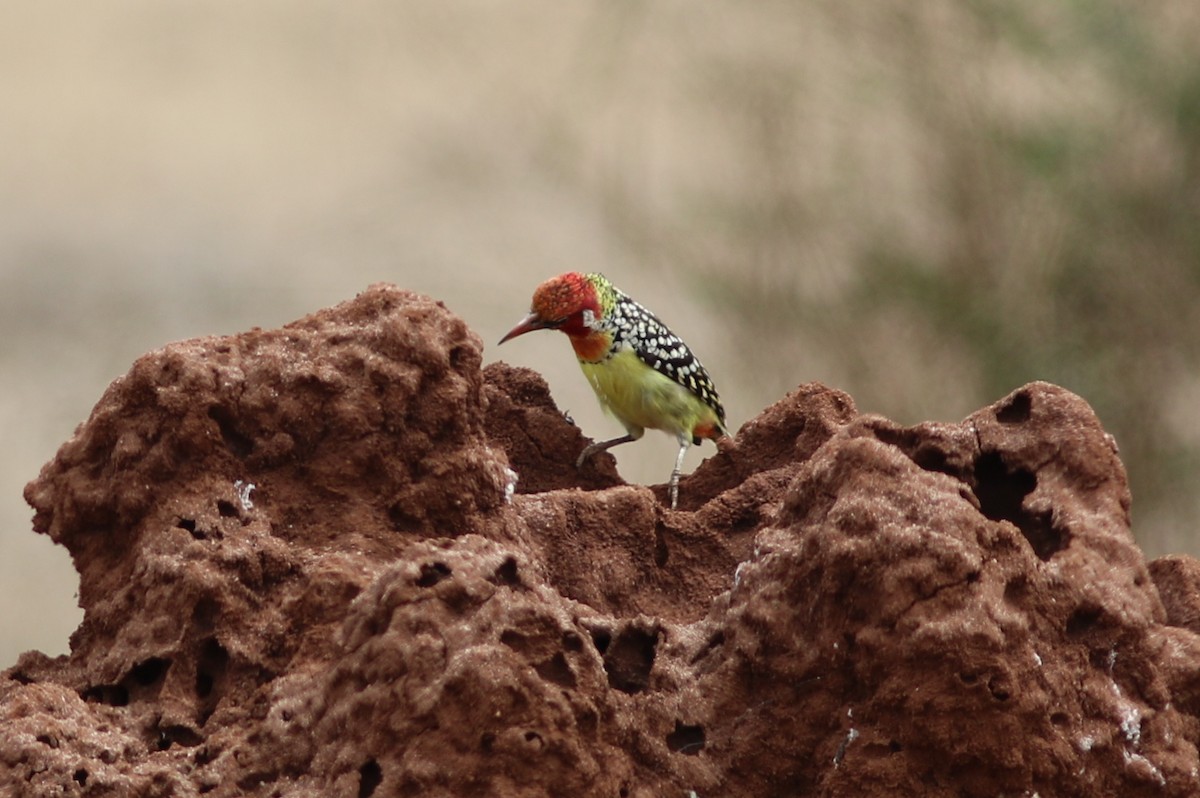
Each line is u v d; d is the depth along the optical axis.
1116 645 7.45
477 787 6.71
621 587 9.21
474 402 8.76
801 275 25.92
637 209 26.50
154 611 8.03
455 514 8.54
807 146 26.38
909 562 7.05
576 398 26.22
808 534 7.43
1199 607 8.05
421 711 6.73
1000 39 25.27
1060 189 24.31
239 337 8.70
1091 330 24.50
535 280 27.14
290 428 8.45
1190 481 24.17
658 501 10.59
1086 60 24.31
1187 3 24.33
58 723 7.45
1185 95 23.59
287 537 8.36
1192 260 24.12
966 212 25.25
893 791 7.05
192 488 8.29
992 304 24.52
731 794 7.35
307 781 7.09
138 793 7.18
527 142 27.53
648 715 7.38
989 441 8.19
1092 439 8.07
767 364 25.81
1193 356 24.30
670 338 14.44
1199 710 7.55
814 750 7.30
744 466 10.65
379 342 8.59
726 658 7.56
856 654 7.18
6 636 23.00
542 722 6.77
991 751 6.97
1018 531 7.32
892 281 25.00
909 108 25.69
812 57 26.31
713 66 26.86
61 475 8.52
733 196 26.17
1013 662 7.00
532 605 6.93
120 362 33.44
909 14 25.69
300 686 7.55
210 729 7.72
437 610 6.89
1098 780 7.24
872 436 8.16
